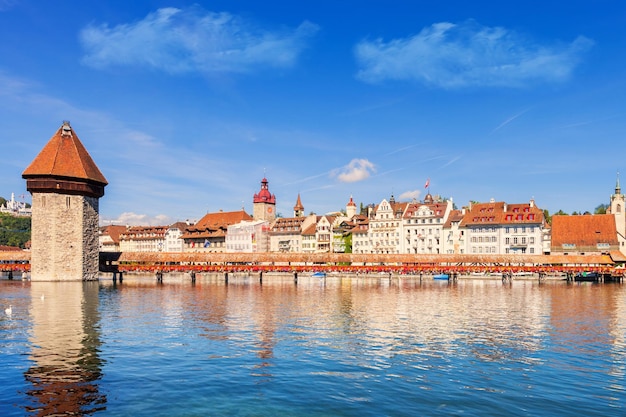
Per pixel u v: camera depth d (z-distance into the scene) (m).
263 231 169.00
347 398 21.70
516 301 58.66
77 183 87.31
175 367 26.23
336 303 55.84
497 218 127.94
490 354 29.75
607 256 103.69
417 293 70.12
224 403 20.97
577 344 32.75
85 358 27.98
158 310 48.59
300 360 27.92
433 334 36.00
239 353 29.50
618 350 31.00
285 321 41.72
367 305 53.81
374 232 147.38
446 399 21.67
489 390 22.94
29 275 106.25
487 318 44.00
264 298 61.66
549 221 159.50
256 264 111.62
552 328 38.81
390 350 30.62
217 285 87.38
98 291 70.75
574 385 23.77
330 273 126.62
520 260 103.75
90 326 38.69
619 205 121.00
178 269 96.88
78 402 20.89
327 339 33.88
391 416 19.75
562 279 103.88
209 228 183.62
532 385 23.72
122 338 33.81
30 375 24.55
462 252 132.50
